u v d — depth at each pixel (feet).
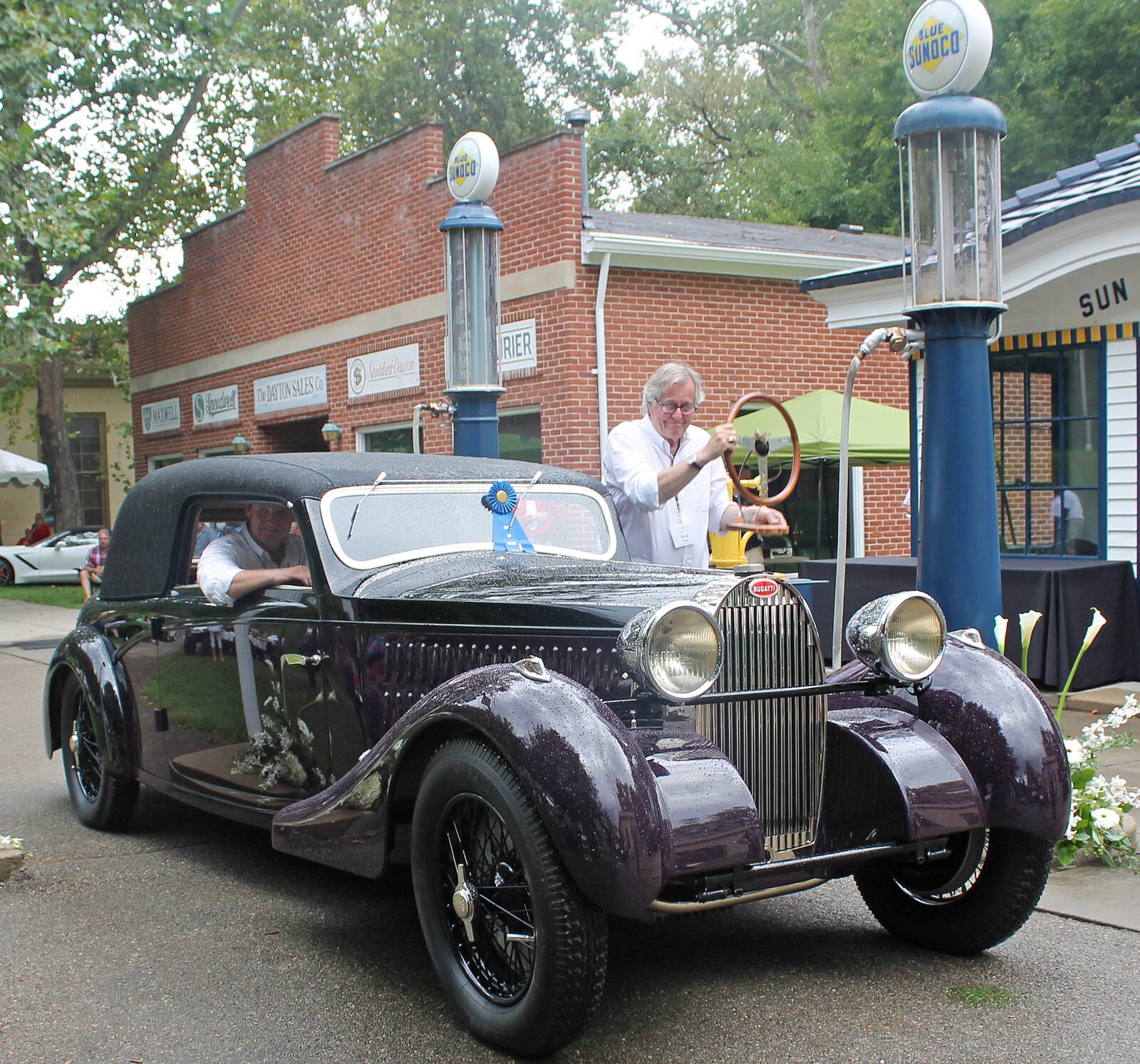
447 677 12.50
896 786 11.42
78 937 13.65
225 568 14.89
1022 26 79.87
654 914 10.20
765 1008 11.50
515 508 15.26
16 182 56.24
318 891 15.37
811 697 11.83
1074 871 15.37
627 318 43.93
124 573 17.95
